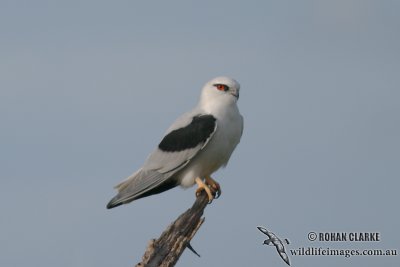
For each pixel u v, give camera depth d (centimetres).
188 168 1273
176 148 1252
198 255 982
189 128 1248
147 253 943
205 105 1280
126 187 1282
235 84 1270
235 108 1275
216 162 1273
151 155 1291
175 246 959
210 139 1237
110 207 1263
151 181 1266
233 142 1273
